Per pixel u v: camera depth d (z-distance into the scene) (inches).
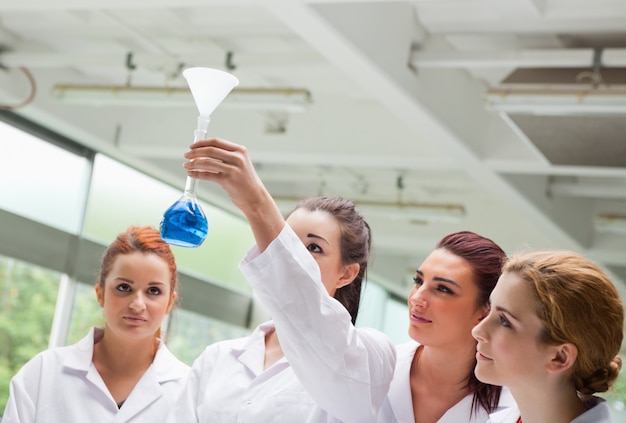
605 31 204.4
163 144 299.3
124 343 107.6
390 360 85.0
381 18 203.2
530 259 68.7
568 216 334.3
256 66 226.7
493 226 375.2
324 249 88.7
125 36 245.0
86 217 305.4
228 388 92.6
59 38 255.0
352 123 285.4
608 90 198.2
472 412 86.4
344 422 83.6
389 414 87.4
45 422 104.7
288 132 290.5
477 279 84.6
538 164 261.6
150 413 106.0
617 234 351.9
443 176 327.3
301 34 191.5
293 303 76.7
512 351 67.1
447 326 84.6
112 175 314.5
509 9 195.3
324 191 360.5
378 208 338.0
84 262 305.3
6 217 277.1
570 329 65.6
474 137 258.8
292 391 89.6
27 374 106.9
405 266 474.6
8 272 280.7
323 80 263.9
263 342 95.7
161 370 108.7
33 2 187.2
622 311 67.1
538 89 204.7
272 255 75.6
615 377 67.6
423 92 224.7
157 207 334.3
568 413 67.5
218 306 382.0
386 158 279.1
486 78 256.1
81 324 304.5
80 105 286.0
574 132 229.5
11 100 263.0
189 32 235.5
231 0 177.3
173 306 118.6
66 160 297.3
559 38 212.2
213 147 71.9
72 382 106.7
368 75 207.8
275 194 357.7
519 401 69.0
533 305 66.7
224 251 381.7
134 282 104.9
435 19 214.1
